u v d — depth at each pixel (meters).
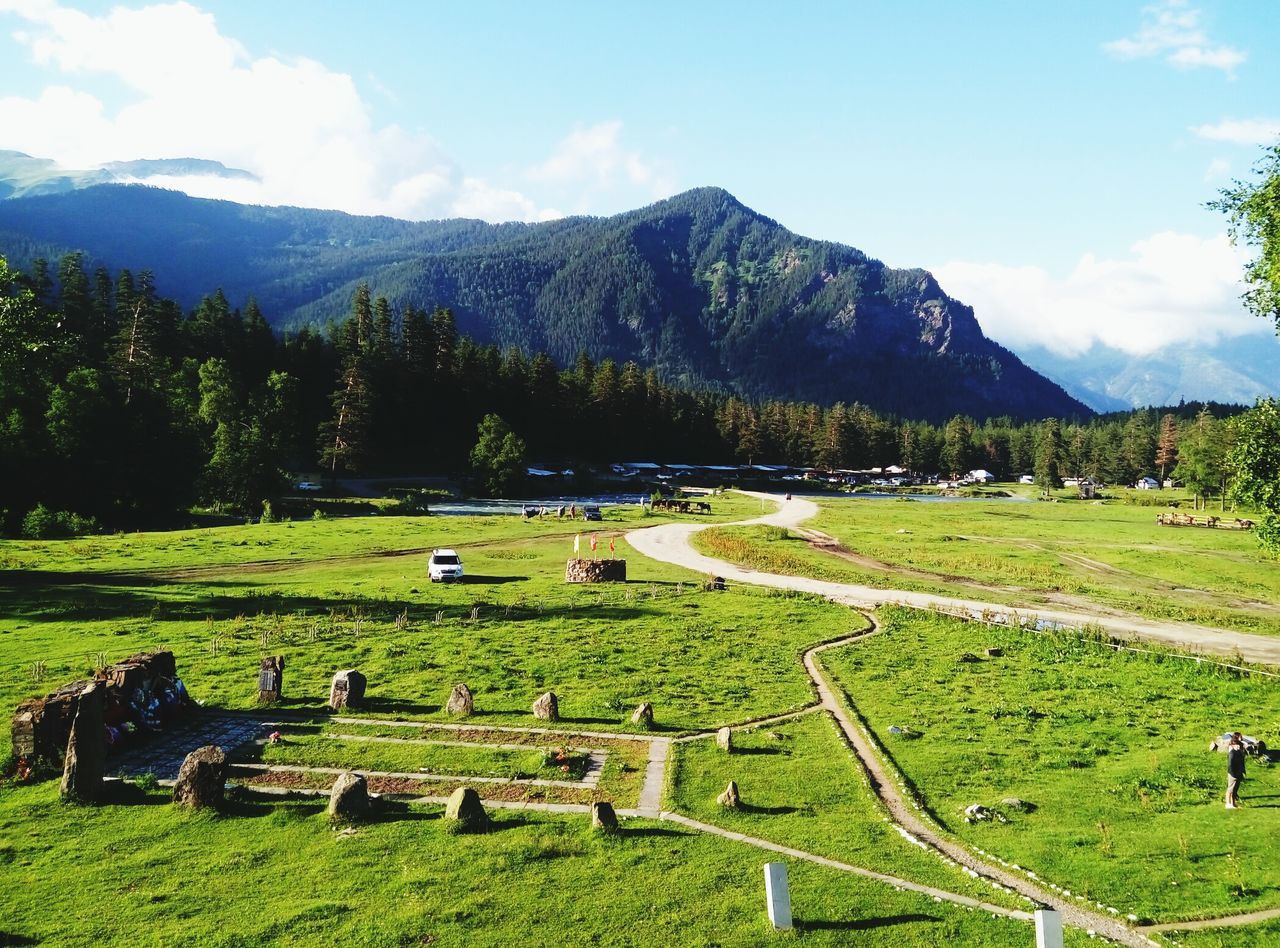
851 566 73.44
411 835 18.33
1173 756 25.97
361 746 24.28
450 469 166.75
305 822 18.89
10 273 54.81
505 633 40.62
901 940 14.78
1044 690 34.09
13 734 21.34
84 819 18.75
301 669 32.44
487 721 26.97
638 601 51.03
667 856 17.81
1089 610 54.53
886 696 32.38
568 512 106.69
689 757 24.36
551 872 16.88
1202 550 88.69
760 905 15.85
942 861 18.22
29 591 46.38
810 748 25.62
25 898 15.34
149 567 58.06
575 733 26.22
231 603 45.22
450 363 183.38
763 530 96.69
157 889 15.79
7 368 63.09
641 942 14.47
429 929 14.61
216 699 28.16
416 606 46.91
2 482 80.88
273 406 126.56
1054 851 18.88
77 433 86.81
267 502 96.69
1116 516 138.75
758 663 36.75
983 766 24.80
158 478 93.75
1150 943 15.09
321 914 14.96
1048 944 13.66
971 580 67.19
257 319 170.88
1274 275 30.38
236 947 13.93
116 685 24.39
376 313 191.62
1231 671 37.12
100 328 137.12
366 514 108.81
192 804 19.36
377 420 165.25
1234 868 18.02
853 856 18.27
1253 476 33.50
